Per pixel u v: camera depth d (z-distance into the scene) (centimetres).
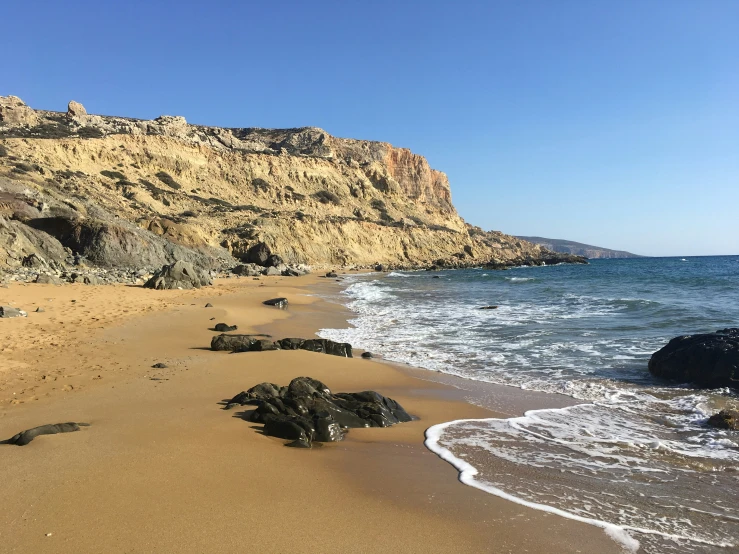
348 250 7481
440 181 14425
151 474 518
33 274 2530
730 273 4934
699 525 459
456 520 457
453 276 5281
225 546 390
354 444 675
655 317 1798
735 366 960
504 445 678
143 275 3098
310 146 11788
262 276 4425
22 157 5453
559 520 462
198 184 7650
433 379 1073
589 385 1006
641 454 646
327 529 429
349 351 1299
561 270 6756
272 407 738
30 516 424
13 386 875
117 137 7069
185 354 1203
